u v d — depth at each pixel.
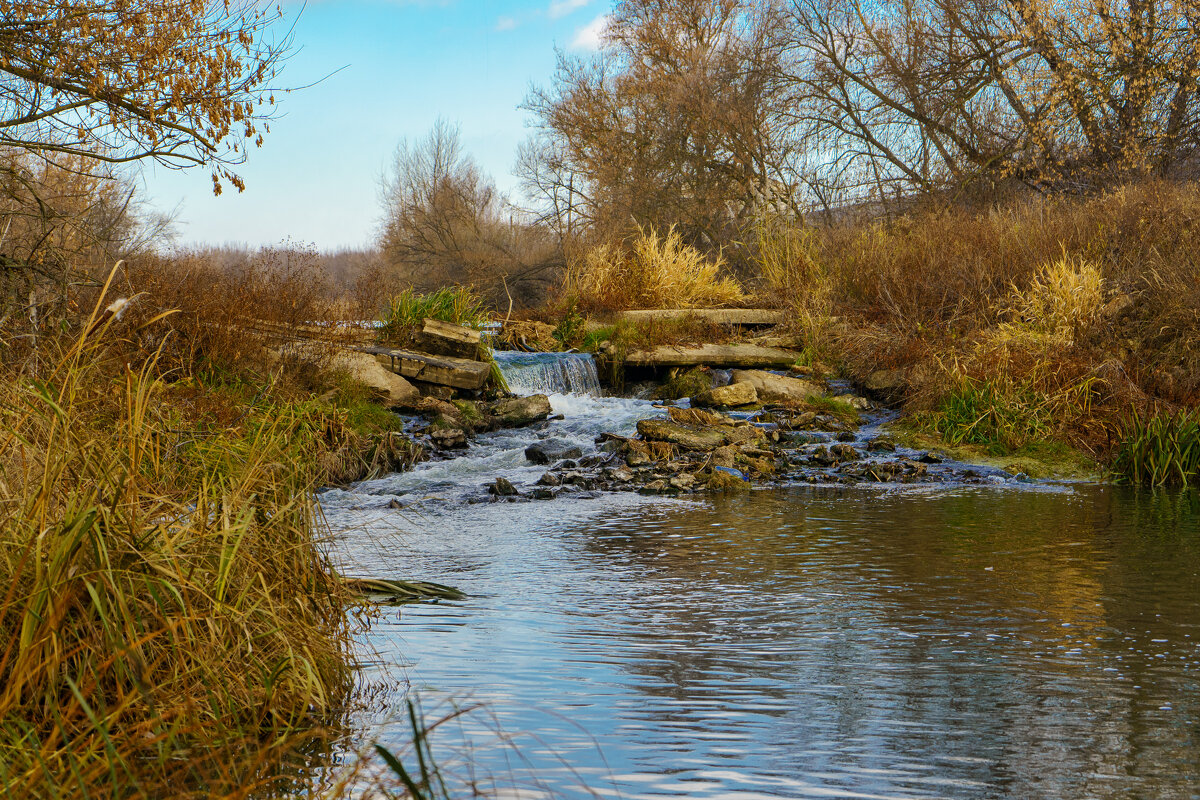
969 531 8.78
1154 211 16.92
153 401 5.01
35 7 10.87
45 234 11.45
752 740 3.86
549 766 3.59
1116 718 4.10
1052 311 15.33
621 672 4.77
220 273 15.23
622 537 8.64
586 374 18.19
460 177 44.09
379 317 17.58
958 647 5.21
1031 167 25.19
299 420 5.78
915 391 15.27
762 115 32.16
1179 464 11.94
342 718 4.12
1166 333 14.59
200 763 3.54
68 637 3.71
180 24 11.12
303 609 4.52
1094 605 6.11
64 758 3.29
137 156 11.39
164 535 4.17
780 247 23.33
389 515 9.84
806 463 13.00
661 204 34.06
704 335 19.20
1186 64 22.77
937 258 18.25
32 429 4.29
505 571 7.25
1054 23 24.39
